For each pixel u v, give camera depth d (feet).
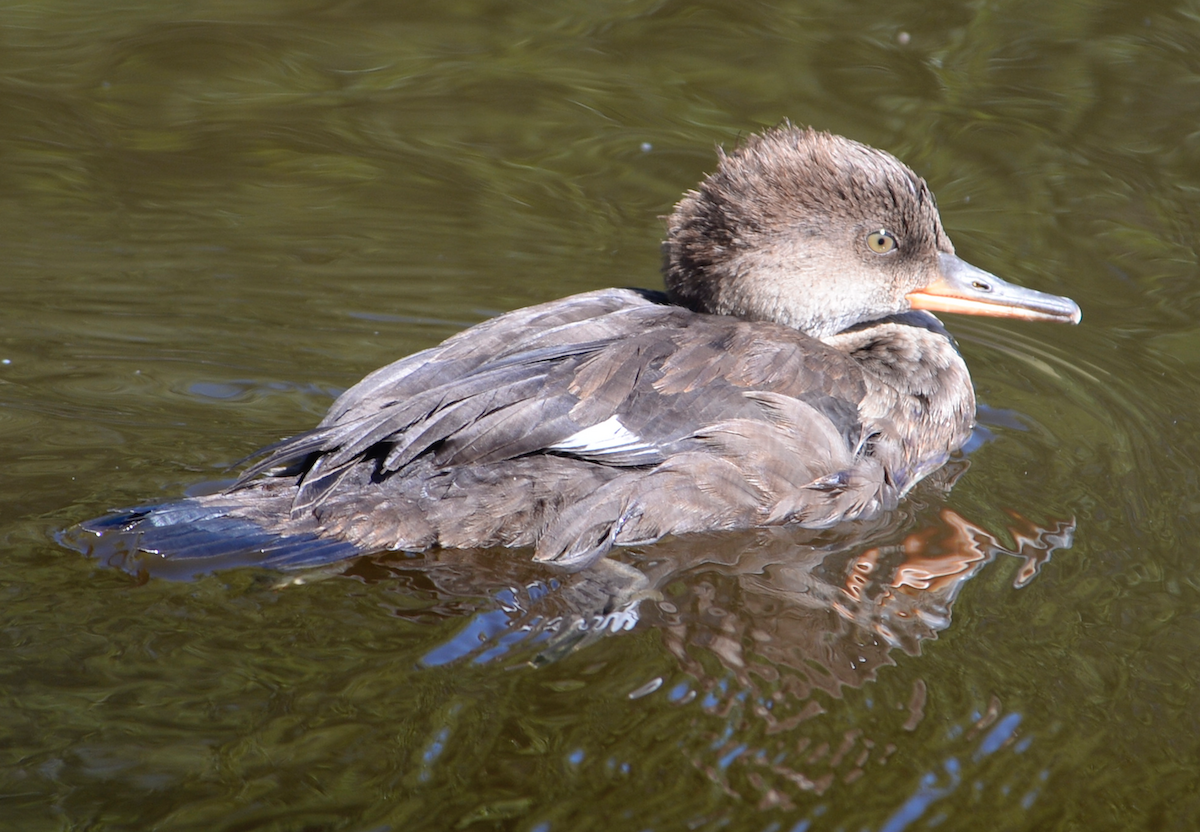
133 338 40.37
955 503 33.40
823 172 35.06
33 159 49.73
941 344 37.11
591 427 30.58
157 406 36.83
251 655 26.02
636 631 27.63
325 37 59.06
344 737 23.98
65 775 22.82
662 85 55.72
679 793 23.20
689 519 31.24
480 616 27.66
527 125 53.36
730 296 35.27
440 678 25.68
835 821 22.84
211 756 23.41
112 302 42.19
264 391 38.04
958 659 27.09
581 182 50.39
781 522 32.04
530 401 30.32
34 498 31.55
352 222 47.52
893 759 24.29
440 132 52.90
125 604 27.17
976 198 49.37
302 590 27.91
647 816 22.68
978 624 28.30
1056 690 26.25
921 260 36.35
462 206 48.73
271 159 50.72
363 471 30.01
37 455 33.68
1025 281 44.78
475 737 24.16
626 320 32.81
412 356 32.35
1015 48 57.88
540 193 49.75
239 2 61.41
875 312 36.42
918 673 26.58
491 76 56.44
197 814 22.13
